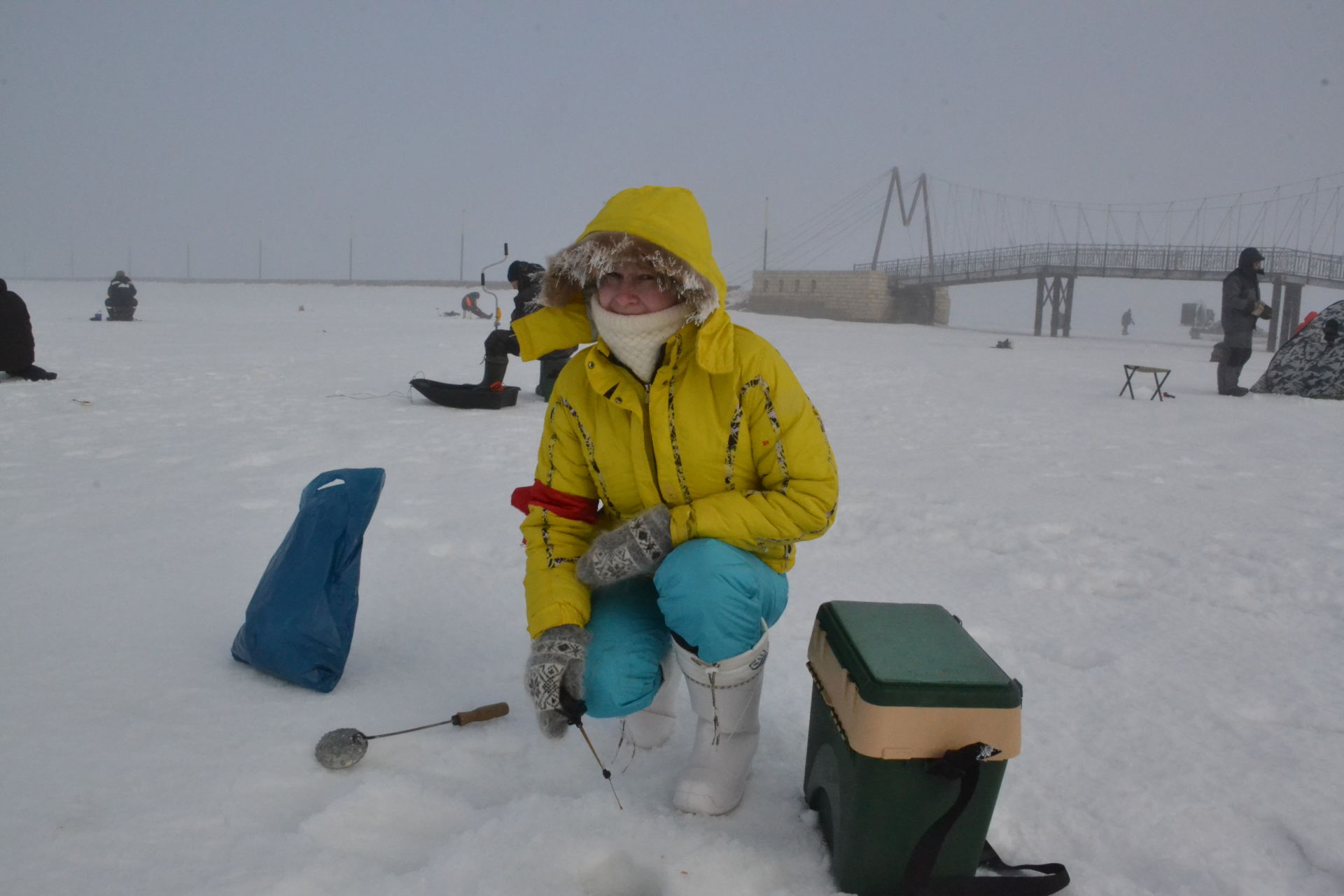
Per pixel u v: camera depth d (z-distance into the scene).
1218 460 6.97
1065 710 2.67
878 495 5.55
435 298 57.94
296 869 1.84
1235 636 3.27
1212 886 1.88
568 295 2.10
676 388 1.97
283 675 2.71
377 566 3.91
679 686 2.80
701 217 1.96
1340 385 11.33
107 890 1.76
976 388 12.68
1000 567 4.09
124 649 2.95
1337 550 4.37
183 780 2.16
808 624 3.29
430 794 2.13
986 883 1.77
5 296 10.71
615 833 1.98
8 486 5.40
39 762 2.20
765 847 1.98
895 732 1.70
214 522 4.57
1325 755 2.40
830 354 19.67
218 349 16.83
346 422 8.24
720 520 1.95
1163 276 45.38
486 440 7.34
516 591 3.62
